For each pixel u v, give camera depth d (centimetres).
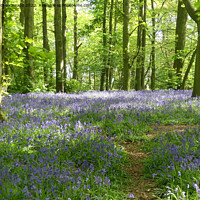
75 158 528
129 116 899
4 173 390
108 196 380
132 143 712
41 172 409
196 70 1229
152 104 1060
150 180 472
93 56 2389
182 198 345
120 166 538
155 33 2820
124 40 1930
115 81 3938
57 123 749
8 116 790
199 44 1214
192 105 1018
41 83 1656
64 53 2177
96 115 886
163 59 2727
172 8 2525
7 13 596
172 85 1955
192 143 555
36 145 570
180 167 436
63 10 2148
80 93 1675
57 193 363
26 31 1528
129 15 1914
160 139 638
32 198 331
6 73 1333
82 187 386
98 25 2506
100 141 621
